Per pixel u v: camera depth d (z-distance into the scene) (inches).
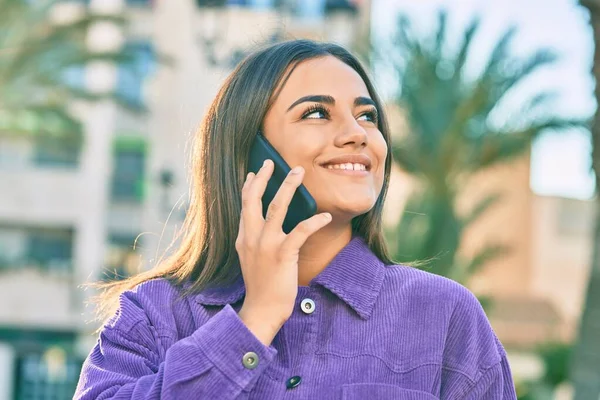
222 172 77.6
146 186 868.6
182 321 75.1
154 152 860.0
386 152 75.4
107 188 882.1
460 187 540.7
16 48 569.6
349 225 77.4
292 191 68.5
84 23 586.2
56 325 842.2
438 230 527.8
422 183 535.2
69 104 657.0
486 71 511.2
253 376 66.3
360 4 887.1
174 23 838.5
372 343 70.9
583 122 492.7
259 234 68.6
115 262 877.8
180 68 831.7
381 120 81.9
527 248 1273.4
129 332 74.4
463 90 513.0
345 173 72.2
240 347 66.6
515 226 1269.7
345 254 74.5
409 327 72.1
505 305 1156.5
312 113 73.9
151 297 76.5
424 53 515.5
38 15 576.7
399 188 579.2
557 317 1125.7
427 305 73.2
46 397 772.6
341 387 68.8
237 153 76.9
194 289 76.0
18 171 888.3
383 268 75.3
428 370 70.9
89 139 835.4
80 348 804.6
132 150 874.1
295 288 68.1
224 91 79.5
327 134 72.6
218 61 546.6
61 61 579.2
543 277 1291.8
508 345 1015.0
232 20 580.4
